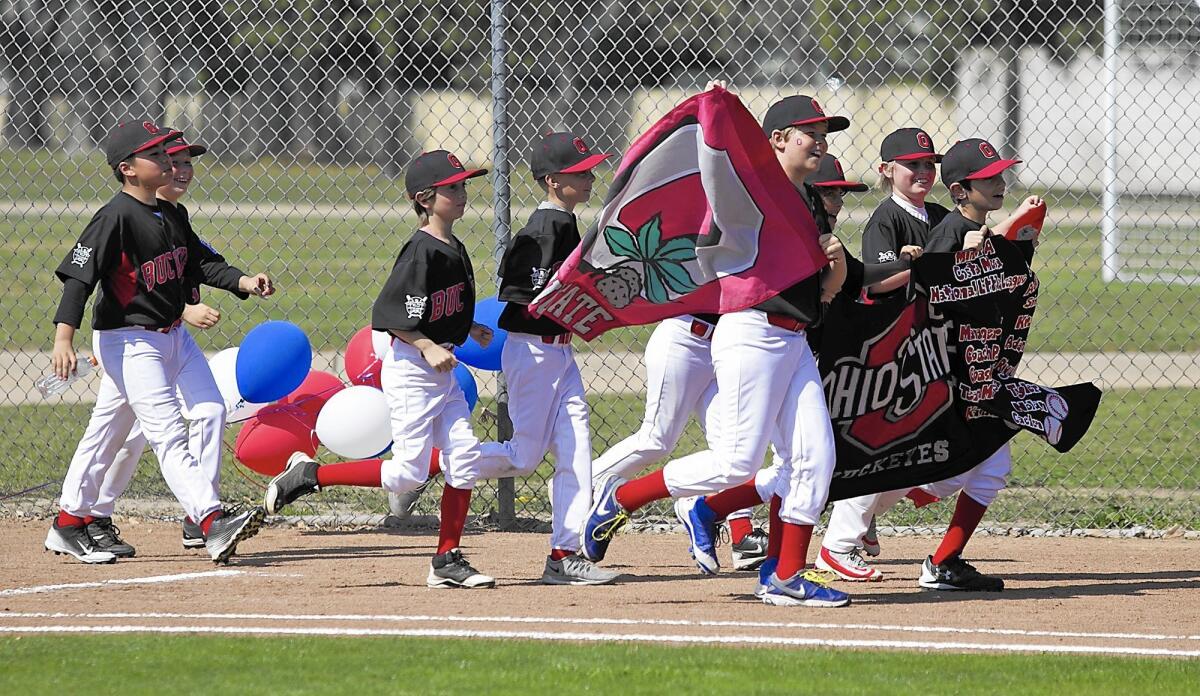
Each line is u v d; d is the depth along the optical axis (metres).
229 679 10.31
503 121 18.72
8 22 40.94
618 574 15.65
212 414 16.16
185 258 16.11
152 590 14.46
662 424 15.62
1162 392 29.22
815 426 13.26
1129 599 14.32
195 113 59.31
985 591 14.74
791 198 12.91
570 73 36.53
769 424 13.28
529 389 14.72
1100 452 23.73
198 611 13.21
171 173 15.75
